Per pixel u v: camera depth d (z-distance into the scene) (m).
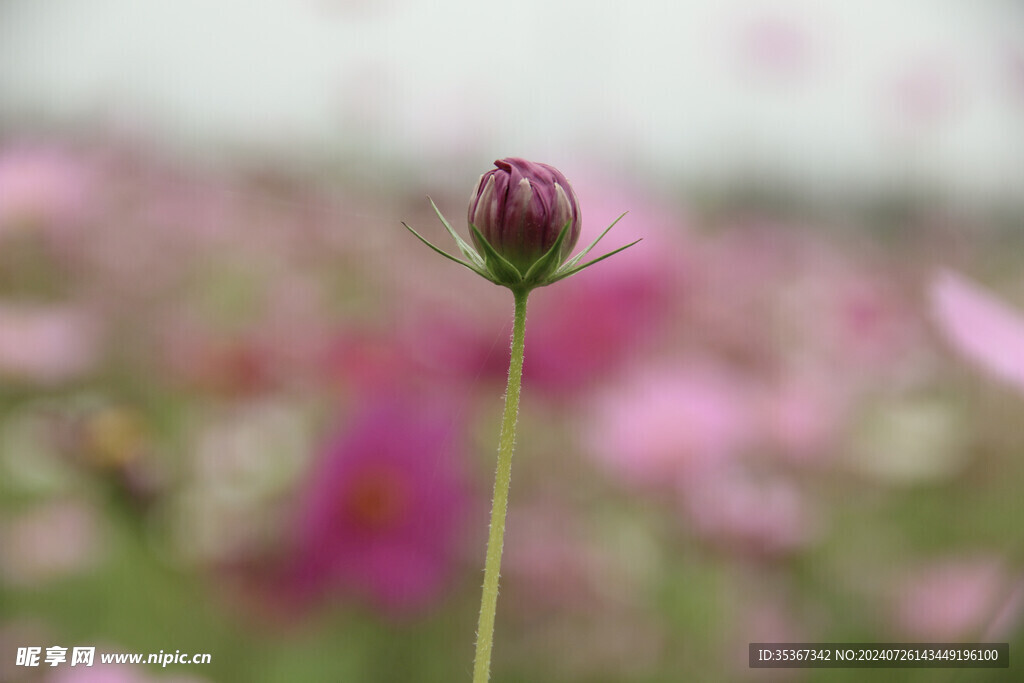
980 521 0.33
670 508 0.30
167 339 0.37
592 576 0.28
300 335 0.36
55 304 0.38
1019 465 0.35
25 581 0.27
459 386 0.31
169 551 0.27
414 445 0.27
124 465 0.27
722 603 0.28
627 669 0.27
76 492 0.27
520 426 0.32
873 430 0.35
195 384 0.33
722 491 0.30
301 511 0.27
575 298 0.33
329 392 0.32
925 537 0.32
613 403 0.31
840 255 0.50
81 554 0.28
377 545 0.27
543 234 0.19
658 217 0.37
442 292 0.38
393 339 0.32
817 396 0.34
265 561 0.27
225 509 0.27
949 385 0.39
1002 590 0.24
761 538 0.29
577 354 0.32
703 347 0.36
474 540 0.28
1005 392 0.39
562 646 0.27
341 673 0.27
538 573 0.28
